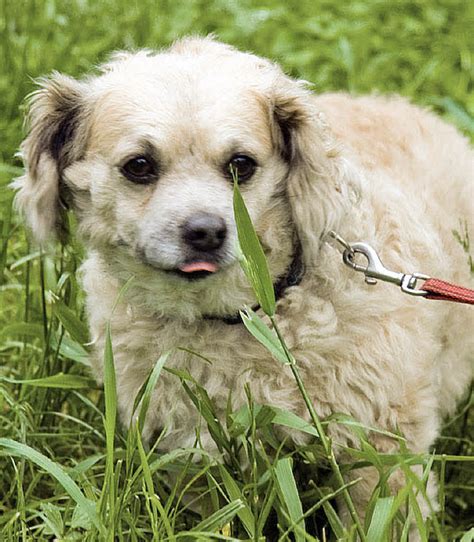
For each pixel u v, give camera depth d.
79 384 4.75
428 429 4.47
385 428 4.34
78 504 3.87
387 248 4.47
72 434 4.79
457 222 5.16
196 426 4.23
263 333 3.75
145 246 4.14
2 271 5.67
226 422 4.27
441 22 8.59
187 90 4.16
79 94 4.54
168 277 4.18
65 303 5.13
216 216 4.04
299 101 4.29
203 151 4.12
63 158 4.56
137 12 8.33
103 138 4.27
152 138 4.11
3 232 6.00
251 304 4.27
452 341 4.96
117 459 4.43
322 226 4.27
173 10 8.54
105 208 4.30
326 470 4.46
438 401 4.93
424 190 5.02
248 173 4.19
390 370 4.28
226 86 4.21
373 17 8.62
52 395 5.12
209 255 4.08
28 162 4.59
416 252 4.61
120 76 4.33
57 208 4.61
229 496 4.09
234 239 4.09
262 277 3.63
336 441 4.27
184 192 4.07
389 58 8.06
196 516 4.63
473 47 8.37
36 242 4.71
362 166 4.79
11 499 4.82
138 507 4.16
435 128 5.55
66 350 4.89
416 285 4.44
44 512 4.18
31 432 4.82
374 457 3.88
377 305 4.27
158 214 4.09
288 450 4.33
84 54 7.69
